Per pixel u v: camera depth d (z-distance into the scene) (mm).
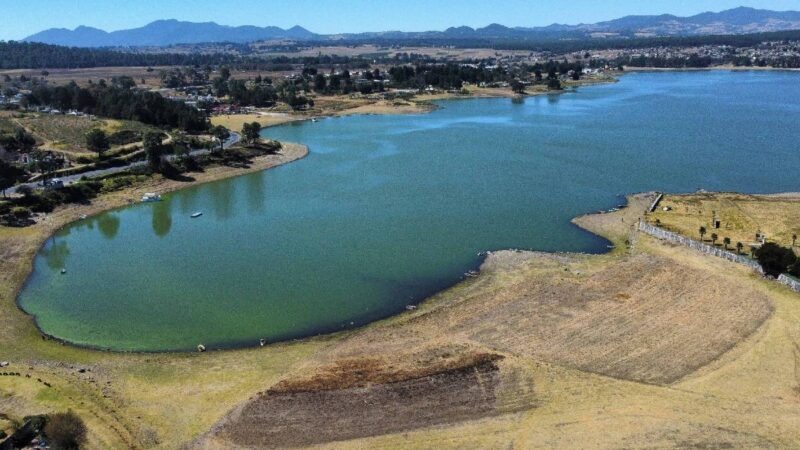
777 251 82938
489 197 132625
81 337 74812
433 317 77312
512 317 76188
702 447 51438
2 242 107000
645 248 97875
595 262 93688
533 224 114188
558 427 54469
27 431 53094
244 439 54312
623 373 63000
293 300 84500
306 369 65125
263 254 102125
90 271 96312
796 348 66312
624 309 77125
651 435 53031
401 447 52750
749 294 79375
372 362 65938
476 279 89438
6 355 69688
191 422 56844
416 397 59156
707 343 68312
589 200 129125
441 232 110812
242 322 78312
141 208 131625
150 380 64250
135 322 78750
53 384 62531
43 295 87500
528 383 60906
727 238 96125
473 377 62000
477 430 54469
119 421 56688
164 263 99188
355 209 126375
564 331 72125
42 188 129375
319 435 54531
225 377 64562
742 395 58531
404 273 92812
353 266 96000
